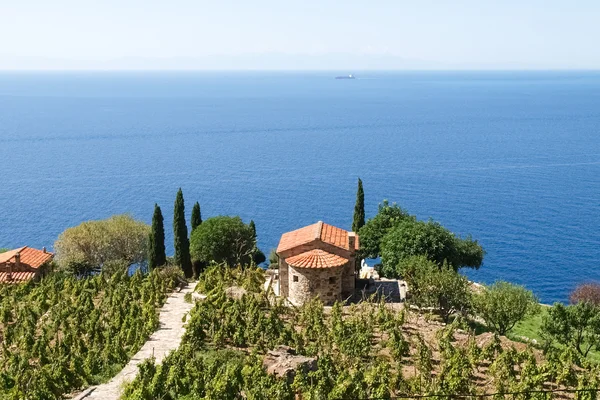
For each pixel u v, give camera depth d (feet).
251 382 128.06
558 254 397.60
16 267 247.29
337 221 480.64
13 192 576.61
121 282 217.36
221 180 636.48
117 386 137.39
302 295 199.72
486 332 173.37
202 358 141.18
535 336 205.16
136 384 126.52
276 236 439.22
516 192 575.79
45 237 440.04
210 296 188.34
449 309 186.70
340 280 200.64
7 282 234.99
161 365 136.56
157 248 262.26
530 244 419.33
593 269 368.27
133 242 293.02
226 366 134.92
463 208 518.78
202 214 501.15
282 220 483.92
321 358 135.33
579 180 625.00
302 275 198.70
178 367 132.05
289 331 157.69
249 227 287.07
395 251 229.45
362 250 254.68
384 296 200.44
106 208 520.42
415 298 192.24
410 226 234.38
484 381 137.69
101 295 216.54
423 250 226.79
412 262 205.57
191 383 130.82
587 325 174.19
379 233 253.24
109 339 157.79
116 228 292.40
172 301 204.95
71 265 280.72
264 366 138.51
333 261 198.70
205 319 164.76
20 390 133.28
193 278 262.06
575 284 335.88
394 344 148.15
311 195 569.23
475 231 450.71
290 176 655.76
